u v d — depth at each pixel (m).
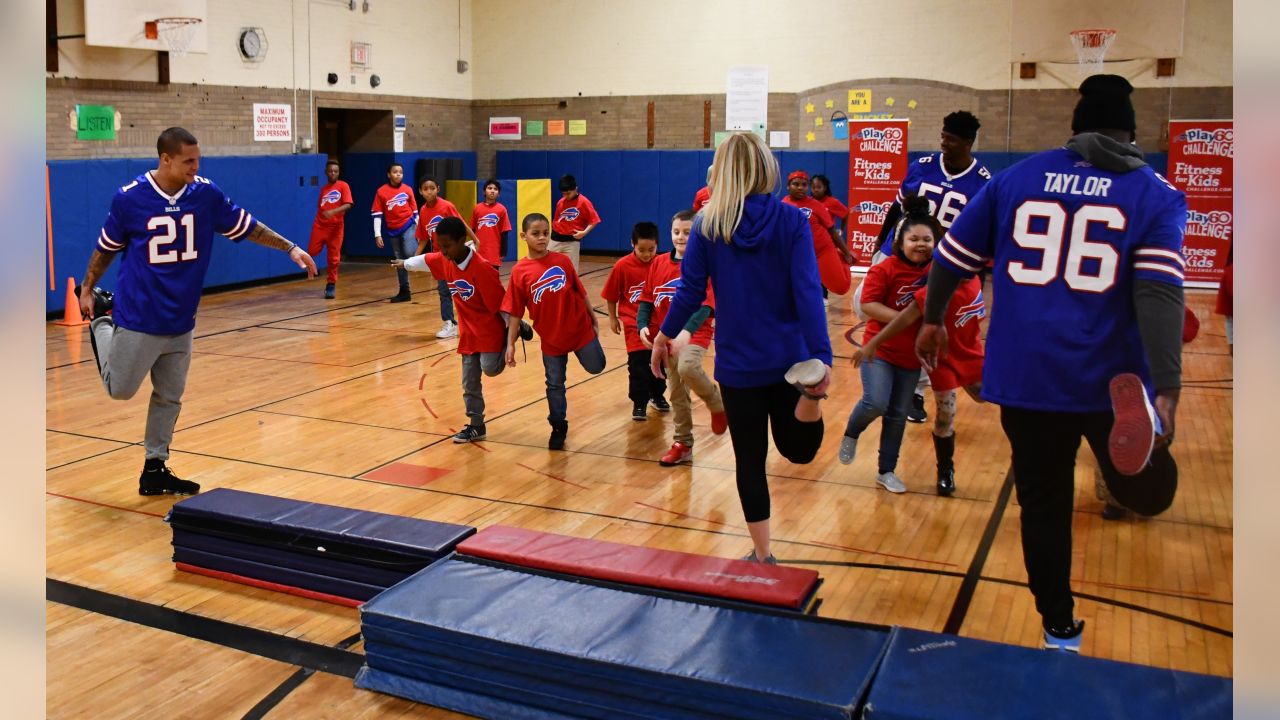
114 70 11.67
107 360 4.72
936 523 4.65
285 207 13.88
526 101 17.64
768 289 3.39
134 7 11.44
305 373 8.01
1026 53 14.39
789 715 2.63
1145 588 3.91
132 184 4.62
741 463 3.57
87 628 3.58
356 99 15.47
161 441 5.01
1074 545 4.37
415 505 4.90
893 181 14.62
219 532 4.00
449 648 3.05
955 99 15.10
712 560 3.55
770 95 16.06
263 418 6.61
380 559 3.72
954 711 2.48
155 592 3.90
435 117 17.20
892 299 4.78
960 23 14.91
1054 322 2.66
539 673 2.94
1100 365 2.64
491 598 3.27
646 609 3.18
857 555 4.26
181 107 12.59
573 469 5.51
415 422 6.52
